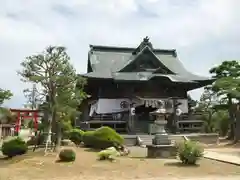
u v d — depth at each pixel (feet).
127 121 123.24
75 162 57.77
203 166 56.95
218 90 125.80
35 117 126.41
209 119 146.51
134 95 133.08
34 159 59.98
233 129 126.62
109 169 52.80
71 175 48.24
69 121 90.22
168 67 153.17
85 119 147.13
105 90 139.64
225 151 86.48
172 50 174.91
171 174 49.47
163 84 139.13
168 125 128.26
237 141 111.34
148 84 137.90
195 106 160.66
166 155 67.67
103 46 163.22
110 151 62.34
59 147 72.69
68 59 74.18
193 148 58.65
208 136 115.24
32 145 82.48
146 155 73.82
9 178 45.65
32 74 72.69
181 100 143.74
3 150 65.62
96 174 49.06
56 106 73.61
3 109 115.03
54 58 72.43
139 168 53.98
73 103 77.77
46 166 53.98
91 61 152.97
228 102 127.95
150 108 138.62
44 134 78.23
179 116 131.44
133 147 96.58
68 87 74.74
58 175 48.14
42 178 46.01
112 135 77.66
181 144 60.54
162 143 70.79
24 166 54.54
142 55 142.72
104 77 132.26
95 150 75.82
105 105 137.08
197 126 133.49
